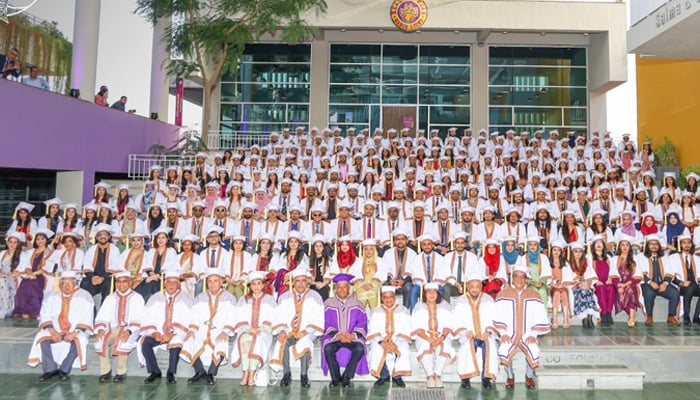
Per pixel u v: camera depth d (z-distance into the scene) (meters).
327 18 20.59
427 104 22.27
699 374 7.29
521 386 7.18
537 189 12.12
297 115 22.33
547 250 9.30
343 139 17.58
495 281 8.32
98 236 8.91
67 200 14.31
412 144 17.23
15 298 9.18
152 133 17.94
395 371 7.18
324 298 8.30
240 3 17.86
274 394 6.86
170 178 13.27
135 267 8.88
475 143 17.39
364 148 16.44
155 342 7.43
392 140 17.08
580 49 22.20
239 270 8.67
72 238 9.17
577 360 7.33
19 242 9.47
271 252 8.88
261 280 7.39
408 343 7.33
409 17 20.36
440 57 22.30
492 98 22.20
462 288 8.30
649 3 12.95
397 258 8.79
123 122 16.22
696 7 11.00
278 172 14.02
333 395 6.82
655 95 18.28
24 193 14.45
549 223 10.22
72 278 7.57
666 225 10.50
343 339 7.18
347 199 12.35
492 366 7.07
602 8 20.47
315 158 15.52
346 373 7.17
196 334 7.43
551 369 7.11
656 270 9.00
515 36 22.05
